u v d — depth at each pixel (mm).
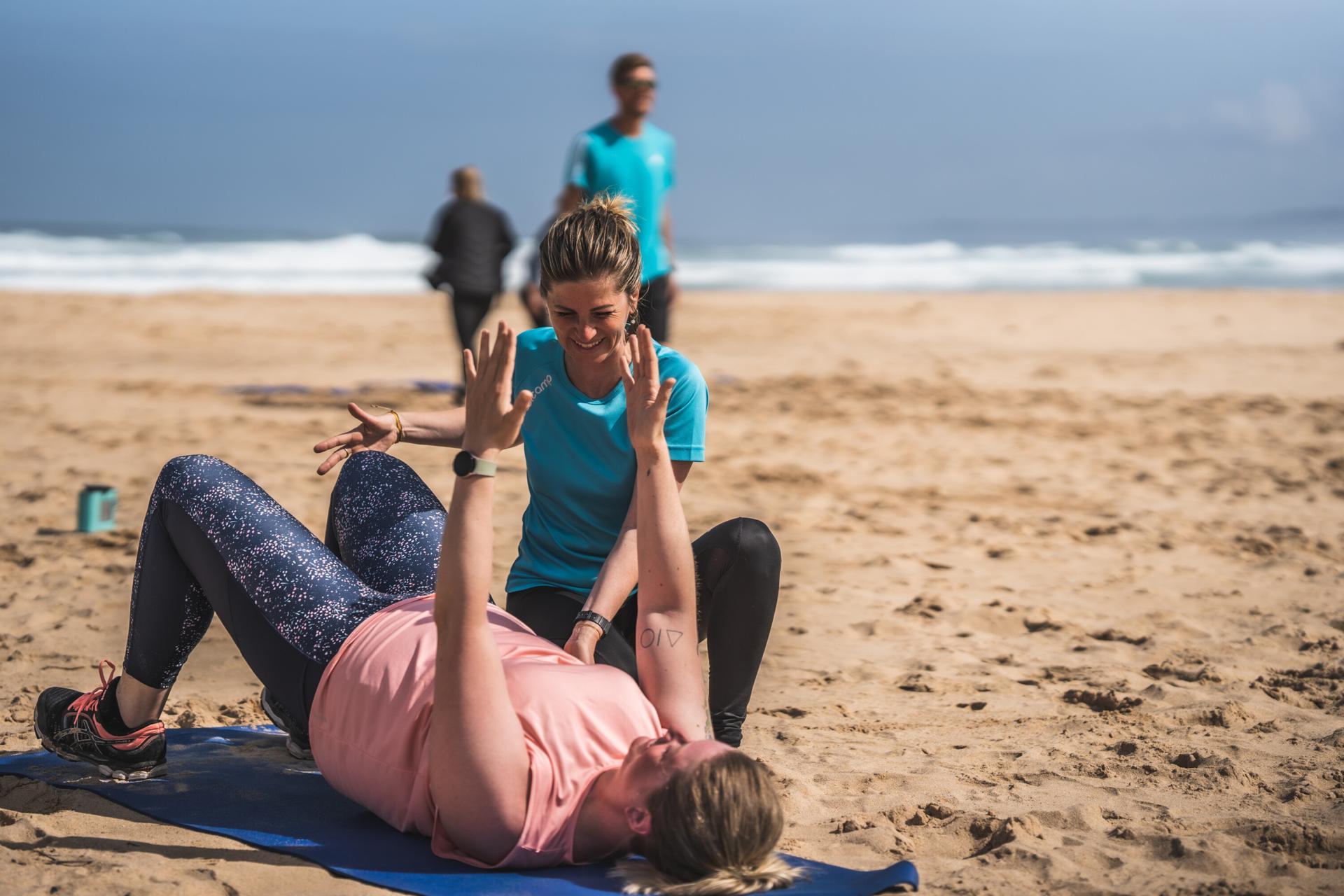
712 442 11070
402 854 3049
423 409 12289
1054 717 4531
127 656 3439
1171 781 3793
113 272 36281
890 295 27672
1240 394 14195
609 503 3666
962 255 58750
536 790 2848
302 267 40844
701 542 3691
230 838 3162
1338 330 20891
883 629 5758
